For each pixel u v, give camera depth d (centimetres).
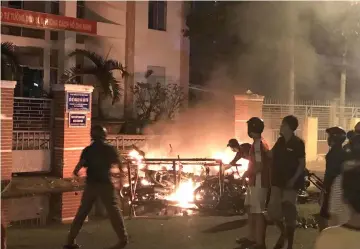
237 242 739
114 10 1947
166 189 1037
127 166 977
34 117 1345
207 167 1056
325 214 715
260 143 702
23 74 1709
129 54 1972
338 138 706
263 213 700
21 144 1309
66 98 1297
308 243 763
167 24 2100
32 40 1775
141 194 1005
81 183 1223
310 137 1866
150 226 843
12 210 959
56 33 1844
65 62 1811
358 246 246
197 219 902
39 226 862
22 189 1130
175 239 762
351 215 252
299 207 1026
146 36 2028
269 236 802
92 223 866
